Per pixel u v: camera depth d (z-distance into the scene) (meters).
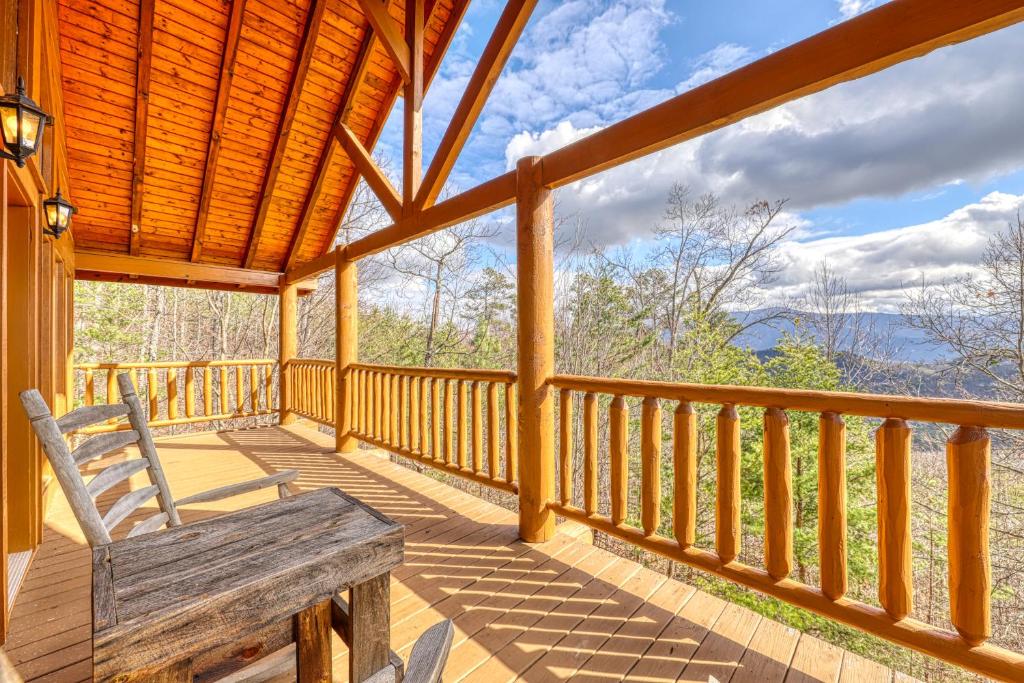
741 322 14.17
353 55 4.68
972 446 1.32
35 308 2.64
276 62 4.41
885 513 1.49
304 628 0.80
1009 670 1.25
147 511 3.25
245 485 1.87
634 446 11.34
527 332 2.65
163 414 12.43
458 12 4.21
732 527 1.87
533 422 2.66
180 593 0.66
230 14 3.94
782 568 1.73
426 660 0.75
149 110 4.25
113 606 0.62
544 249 2.63
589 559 2.47
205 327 15.65
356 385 4.86
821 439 1.63
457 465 3.38
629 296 14.28
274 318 15.41
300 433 5.91
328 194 5.71
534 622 1.92
